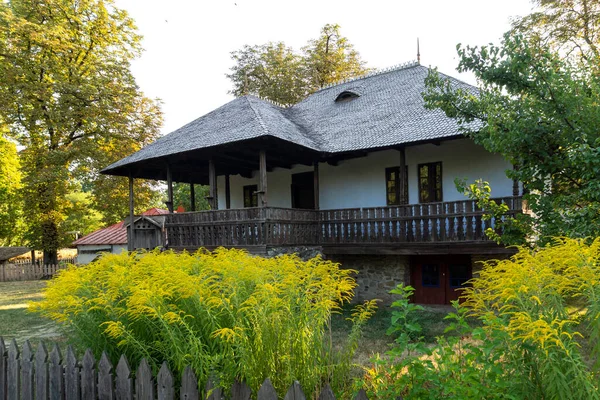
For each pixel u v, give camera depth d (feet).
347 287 12.12
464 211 35.88
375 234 41.39
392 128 43.32
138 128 88.07
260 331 10.48
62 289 13.65
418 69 58.23
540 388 8.77
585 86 19.13
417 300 45.03
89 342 13.19
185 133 50.06
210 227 42.68
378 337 28.68
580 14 62.49
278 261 14.55
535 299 9.37
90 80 79.25
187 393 9.73
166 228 46.52
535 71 19.66
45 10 75.77
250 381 9.92
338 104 58.39
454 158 42.83
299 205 54.49
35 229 88.79
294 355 10.45
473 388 9.07
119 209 87.51
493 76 20.84
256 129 39.45
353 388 11.14
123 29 86.58
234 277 12.41
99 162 80.89
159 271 13.39
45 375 12.71
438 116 41.75
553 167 19.47
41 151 80.23
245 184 59.98
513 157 21.09
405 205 39.40
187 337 11.10
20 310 44.01
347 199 50.11
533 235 21.35
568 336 8.54
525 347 8.73
